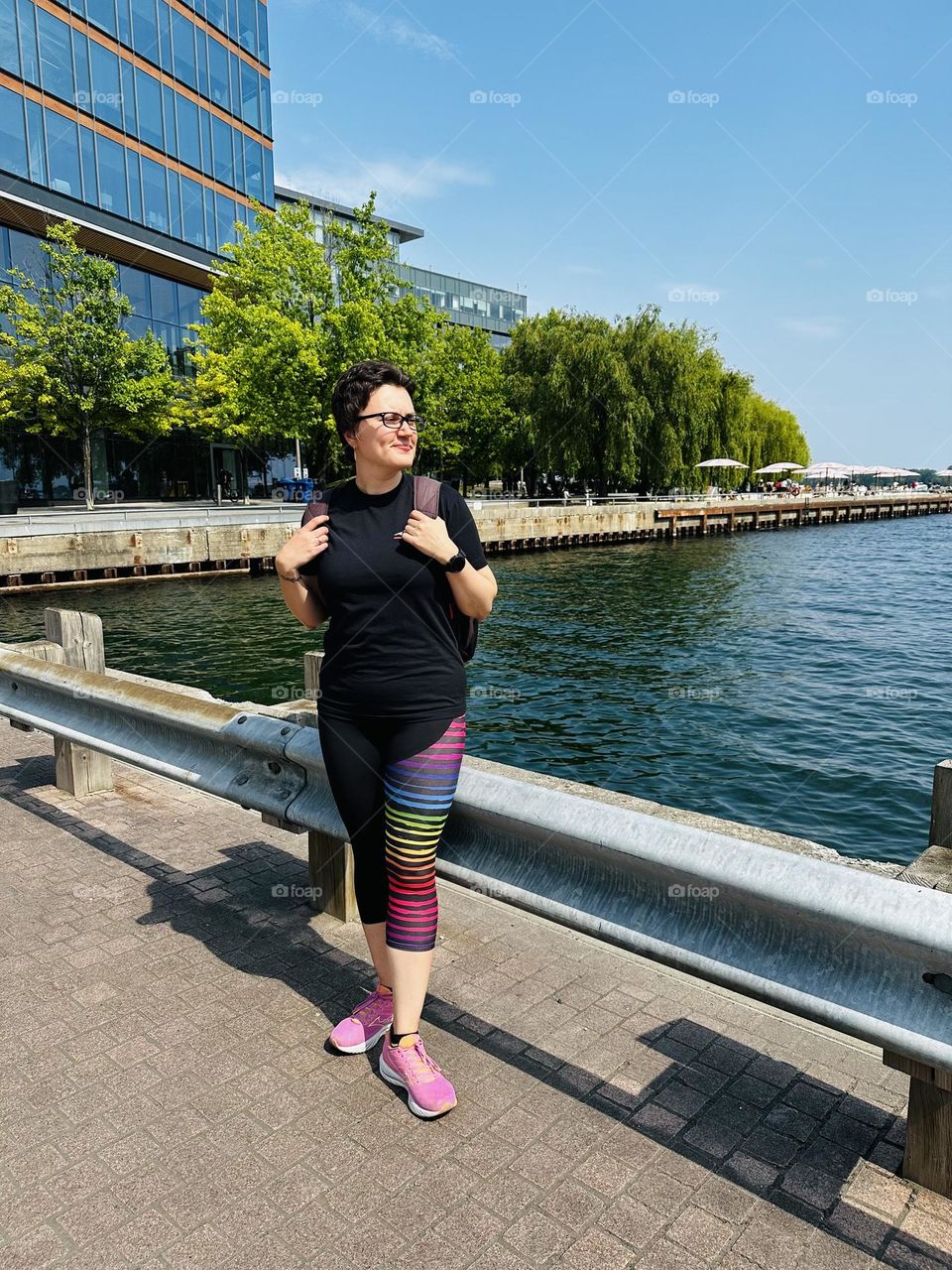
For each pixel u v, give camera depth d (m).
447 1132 2.15
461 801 2.40
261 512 32.53
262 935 3.18
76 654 4.66
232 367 35.12
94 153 34.69
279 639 19.20
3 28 30.44
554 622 22.31
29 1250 1.79
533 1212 1.89
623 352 47.16
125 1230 1.84
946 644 19.28
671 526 53.31
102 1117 2.20
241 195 44.69
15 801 4.65
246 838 4.12
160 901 3.44
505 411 46.31
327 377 34.22
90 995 2.77
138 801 4.66
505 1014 2.67
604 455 47.50
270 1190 1.96
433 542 2.08
